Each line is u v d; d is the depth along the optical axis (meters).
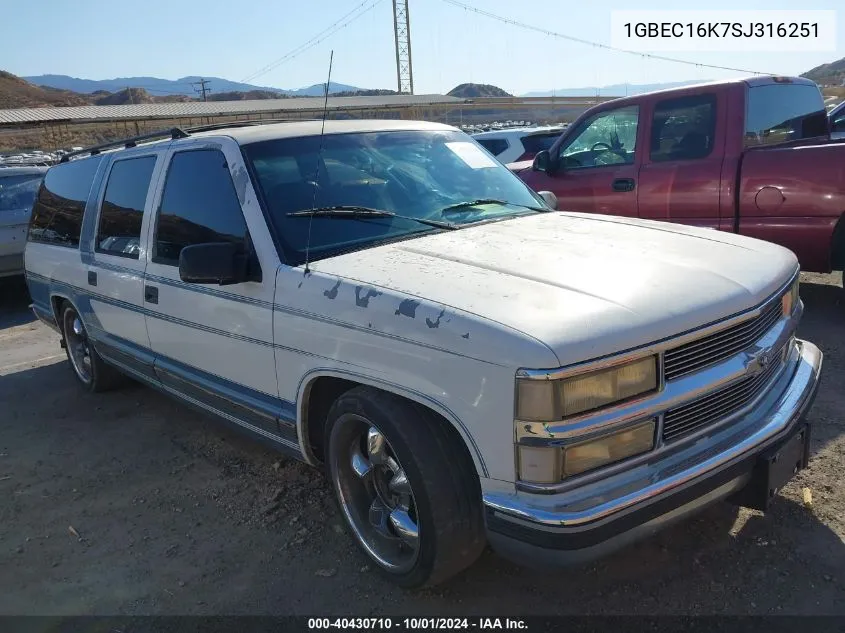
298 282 2.91
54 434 4.80
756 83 5.93
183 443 4.50
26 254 5.89
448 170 3.88
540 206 3.96
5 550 3.39
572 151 6.89
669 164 6.10
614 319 2.25
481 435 2.30
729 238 3.21
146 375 4.32
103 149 4.94
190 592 2.96
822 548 2.90
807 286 6.75
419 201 3.55
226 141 3.50
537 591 2.79
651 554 2.95
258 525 3.44
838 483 3.35
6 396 5.69
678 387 2.36
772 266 2.86
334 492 3.06
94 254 4.58
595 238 3.16
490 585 2.85
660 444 2.35
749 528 3.07
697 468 2.36
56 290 5.26
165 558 3.22
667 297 2.42
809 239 5.46
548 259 2.79
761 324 2.68
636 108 6.32
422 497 2.51
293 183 3.34
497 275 2.63
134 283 4.05
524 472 2.23
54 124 47.44
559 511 2.18
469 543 2.57
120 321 4.35
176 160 3.81
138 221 4.08
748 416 2.64
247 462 4.15
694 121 5.99
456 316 2.34
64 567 3.21
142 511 3.67
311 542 3.26
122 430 4.78
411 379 2.48
